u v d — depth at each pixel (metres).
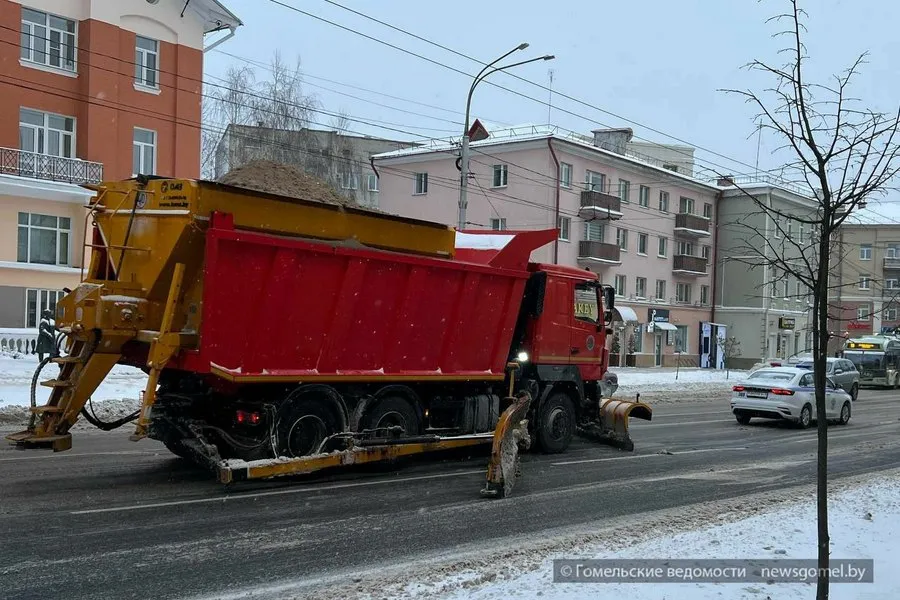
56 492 7.91
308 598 5.17
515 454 9.23
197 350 7.82
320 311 8.71
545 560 6.08
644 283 47.84
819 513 4.79
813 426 19.03
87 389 8.17
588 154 42.50
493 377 10.86
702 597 5.09
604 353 13.15
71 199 27.09
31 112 26.53
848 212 5.08
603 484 9.88
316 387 8.80
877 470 12.20
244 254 7.94
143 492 8.11
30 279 26.56
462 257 10.98
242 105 41.22
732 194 52.12
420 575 5.74
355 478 9.48
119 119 28.28
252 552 6.23
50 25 26.78
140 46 28.95
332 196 10.15
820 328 4.96
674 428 17.67
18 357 22.08
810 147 5.12
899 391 39.97
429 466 10.55
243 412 8.30
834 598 5.19
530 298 11.71
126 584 5.36
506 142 41.47
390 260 9.24
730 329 53.47
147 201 8.32
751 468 11.85
